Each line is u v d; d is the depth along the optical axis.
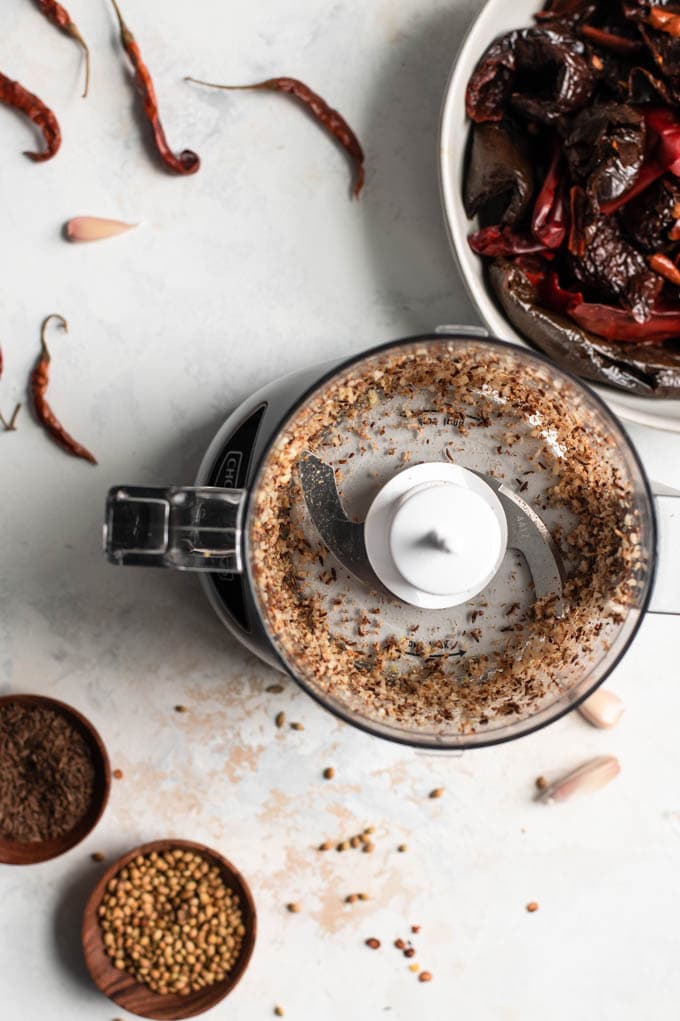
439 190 0.68
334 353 0.70
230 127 0.69
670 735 0.71
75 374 0.69
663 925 0.71
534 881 0.71
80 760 0.68
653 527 0.57
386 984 0.70
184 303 0.69
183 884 0.68
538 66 0.64
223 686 0.70
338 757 0.70
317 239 0.70
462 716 0.59
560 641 0.58
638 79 0.63
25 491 0.69
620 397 0.65
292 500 0.57
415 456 0.57
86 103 0.69
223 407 0.69
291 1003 0.70
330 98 0.69
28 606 0.69
